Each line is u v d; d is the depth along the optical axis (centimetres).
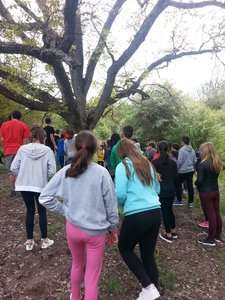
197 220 509
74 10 496
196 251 378
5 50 519
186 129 1753
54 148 837
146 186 247
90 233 197
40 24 543
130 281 288
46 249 336
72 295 225
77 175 198
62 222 432
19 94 692
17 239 361
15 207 481
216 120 1791
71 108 727
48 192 210
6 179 691
